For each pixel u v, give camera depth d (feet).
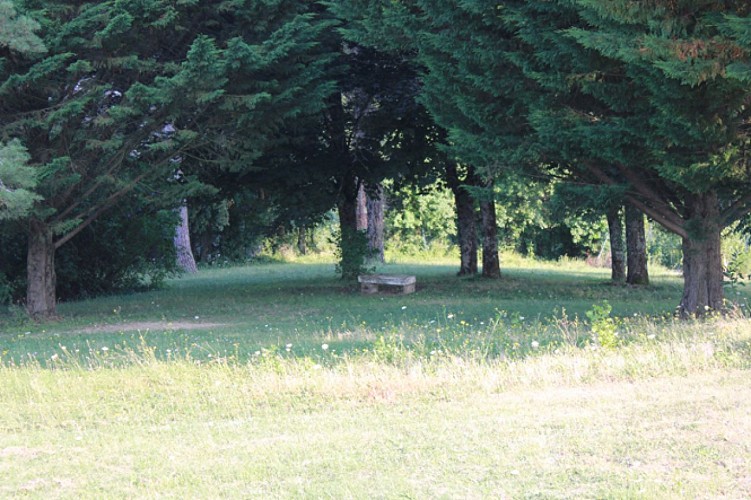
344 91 77.36
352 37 62.95
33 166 53.36
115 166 60.23
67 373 35.81
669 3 40.19
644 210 50.83
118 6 54.49
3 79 54.19
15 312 65.36
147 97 54.29
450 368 31.53
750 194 48.52
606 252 155.43
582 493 17.53
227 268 146.92
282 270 132.46
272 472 20.39
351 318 56.90
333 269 130.31
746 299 64.18
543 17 45.96
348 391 29.27
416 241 171.22
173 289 96.78
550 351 35.32
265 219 146.72
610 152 45.03
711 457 19.26
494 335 42.01
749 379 27.12
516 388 28.40
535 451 20.51
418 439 22.35
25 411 29.68
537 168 52.75
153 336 49.21
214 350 41.09
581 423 22.77
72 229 66.08
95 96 55.52
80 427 27.25
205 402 29.63
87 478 21.07
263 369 33.65
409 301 68.80
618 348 34.35
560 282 88.28
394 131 80.12
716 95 40.83
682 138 42.32
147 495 19.29
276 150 76.69
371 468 20.15
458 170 95.14
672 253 146.51
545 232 166.91
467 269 95.96
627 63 42.34
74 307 74.59
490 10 48.21
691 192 45.78
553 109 47.57
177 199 64.34
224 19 64.90
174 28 60.08
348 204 88.48
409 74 76.23
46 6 54.75
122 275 95.81
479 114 51.47
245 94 60.59
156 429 26.16
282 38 59.47
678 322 46.47
